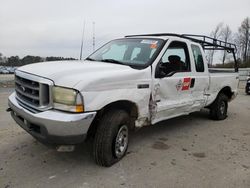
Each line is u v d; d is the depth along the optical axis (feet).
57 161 12.80
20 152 13.74
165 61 15.28
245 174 12.12
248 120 23.43
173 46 15.98
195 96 18.17
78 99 10.47
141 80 13.25
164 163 13.05
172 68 15.87
